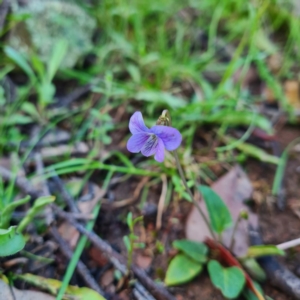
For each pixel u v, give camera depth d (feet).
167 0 1.18
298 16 1.09
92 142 0.85
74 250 0.69
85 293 0.62
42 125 0.88
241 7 1.15
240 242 0.69
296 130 0.89
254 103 0.94
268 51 1.03
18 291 0.62
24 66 0.88
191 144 0.86
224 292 0.61
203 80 0.97
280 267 0.66
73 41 1.00
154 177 0.80
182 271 0.65
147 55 1.00
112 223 0.74
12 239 0.60
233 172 0.79
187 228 0.71
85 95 0.96
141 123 0.58
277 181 0.79
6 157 0.81
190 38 1.11
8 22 0.97
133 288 0.65
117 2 1.10
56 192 0.76
